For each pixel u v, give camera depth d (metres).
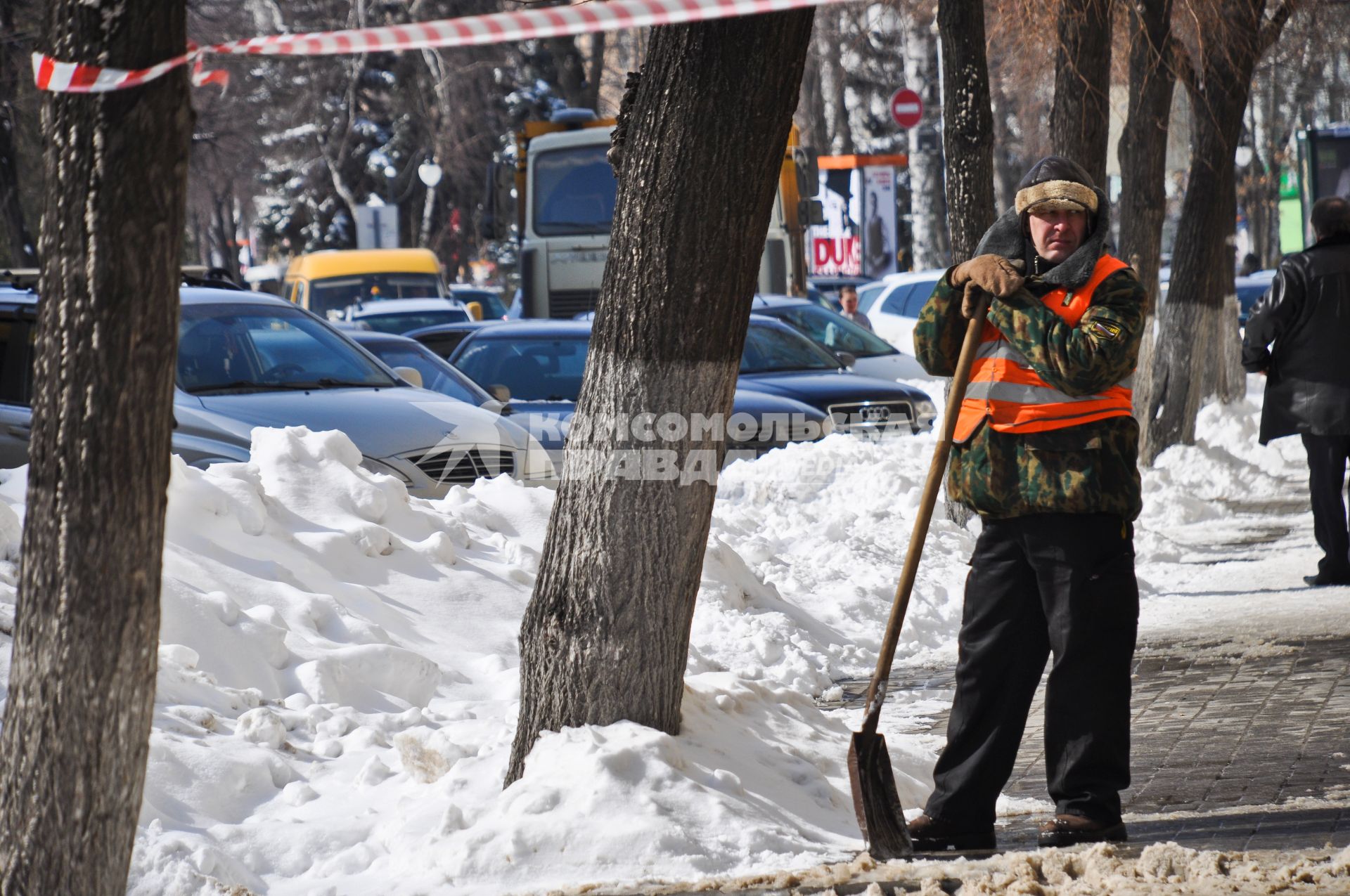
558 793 10.27
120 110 6.18
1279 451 38.56
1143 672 16.98
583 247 50.75
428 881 9.73
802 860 9.77
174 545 15.33
